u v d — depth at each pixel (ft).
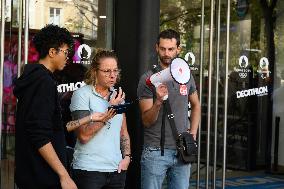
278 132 25.54
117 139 13.94
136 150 18.95
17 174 11.50
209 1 21.84
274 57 25.22
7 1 17.94
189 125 16.35
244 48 23.93
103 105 13.80
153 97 14.92
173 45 14.99
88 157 13.47
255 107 24.64
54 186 11.41
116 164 13.80
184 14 21.39
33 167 11.30
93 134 13.43
